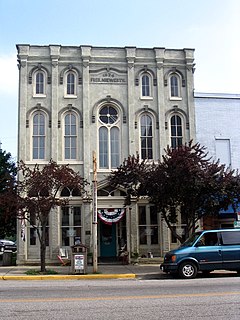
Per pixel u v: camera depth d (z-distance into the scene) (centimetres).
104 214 2409
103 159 2502
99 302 1036
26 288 1360
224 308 932
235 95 2653
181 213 2261
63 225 2398
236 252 1666
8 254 2309
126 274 1797
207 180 1938
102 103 2544
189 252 1650
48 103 2503
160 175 1970
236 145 2611
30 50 2538
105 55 2588
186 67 2644
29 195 1906
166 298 1080
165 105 2592
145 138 2556
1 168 3303
